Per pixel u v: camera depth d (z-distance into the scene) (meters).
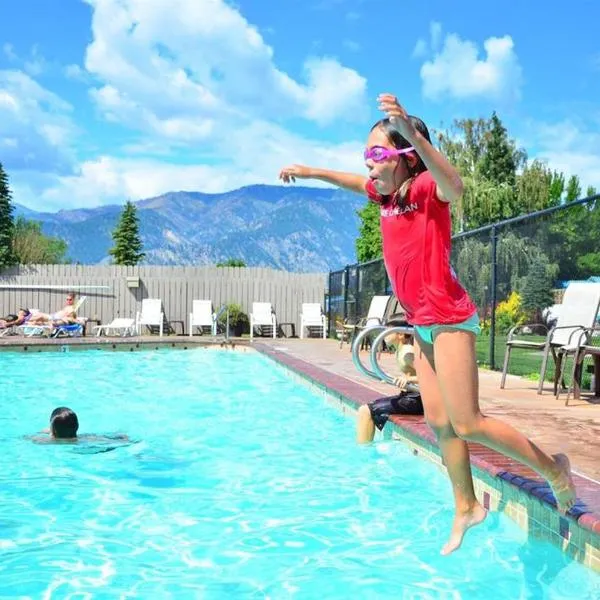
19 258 41.31
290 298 20.53
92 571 3.22
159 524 3.89
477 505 3.04
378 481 4.78
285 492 4.52
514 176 44.88
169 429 6.70
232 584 3.08
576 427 5.32
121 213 52.91
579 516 2.99
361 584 3.08
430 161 2.46
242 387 9.94
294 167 3.17
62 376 11.29
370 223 50.44
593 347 6.62
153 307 19.23
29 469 5.10
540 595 2.94
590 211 8.99
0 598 2.93
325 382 8.17
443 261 2.66
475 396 2.72
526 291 10.51
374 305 13.12
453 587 3.04
